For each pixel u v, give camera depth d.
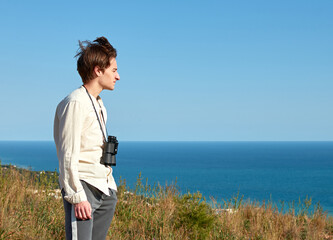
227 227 6.10
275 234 6.25
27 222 4.48
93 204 2.36
